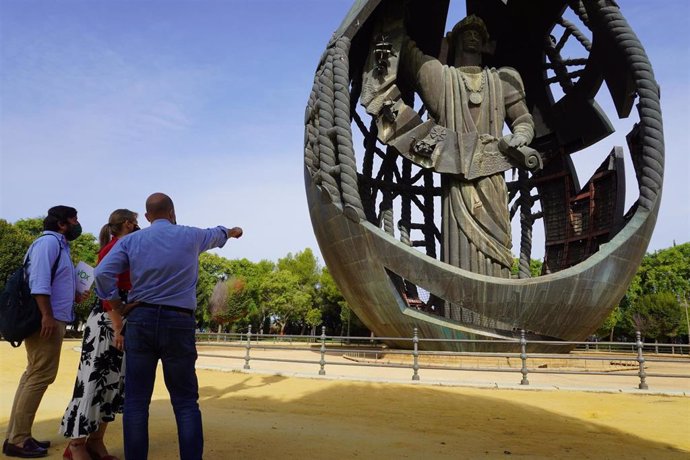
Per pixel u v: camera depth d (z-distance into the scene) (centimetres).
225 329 5584
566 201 2000
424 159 1658
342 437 569
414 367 1132
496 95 1723
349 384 1087
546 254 2067
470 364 1452
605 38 1623
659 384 1168
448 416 772
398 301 1480
